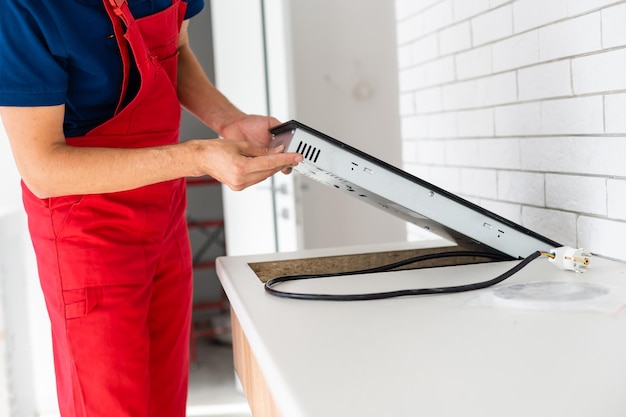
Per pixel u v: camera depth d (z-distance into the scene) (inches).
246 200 122.4
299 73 139.9
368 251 52.3
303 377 23.6
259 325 30.9
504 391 21.4
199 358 169.2
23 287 120.6
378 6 140.9
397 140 143.7
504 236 41.7
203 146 39.7
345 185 41.2
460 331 28.1
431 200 39.8
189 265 58.2
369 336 28.2
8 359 106.0
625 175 41.4
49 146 42.0
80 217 47.3
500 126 56.9
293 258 50.1
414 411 20.2
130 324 49.1
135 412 49.4
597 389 21.2
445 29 66.2
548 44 48.6
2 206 124.7
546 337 26.7
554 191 49.6
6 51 40.4
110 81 46.5
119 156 41.3
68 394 49.4
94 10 44.2
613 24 41.3
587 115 44.9
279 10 100.9
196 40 203.5
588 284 34.5
